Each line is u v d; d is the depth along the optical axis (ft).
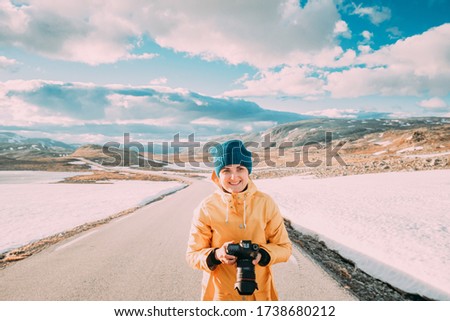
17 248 26.50
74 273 18.58
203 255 6.11
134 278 17.51
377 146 434.71
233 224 6.45
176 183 166.09
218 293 6.63
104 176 260.83
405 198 51.13
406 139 391.24
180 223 37.17
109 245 26.20
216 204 6.64
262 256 5.90
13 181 201.46
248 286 5.39
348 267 19.45
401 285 15.81
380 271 17.90
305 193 65.82
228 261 5.70
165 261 21.03
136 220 40.29
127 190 111.24
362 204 45.83
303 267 19.16
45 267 19.99
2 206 60.08
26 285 16.61
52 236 31.40
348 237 25.45
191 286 16.11
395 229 27.68
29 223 39.50
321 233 27.73
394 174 104.78
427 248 21.29
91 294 15.15
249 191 6.43
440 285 15.03
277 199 54.75
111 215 46.96
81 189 120.47
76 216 45.83
